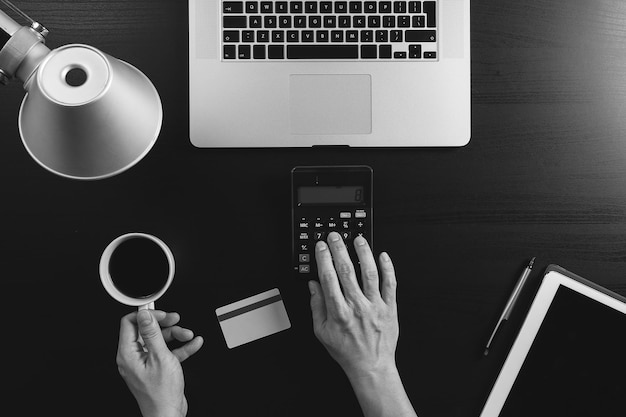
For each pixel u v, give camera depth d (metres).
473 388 0.75
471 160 0.76
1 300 0.74
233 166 0.75
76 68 0.47
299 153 0.76
